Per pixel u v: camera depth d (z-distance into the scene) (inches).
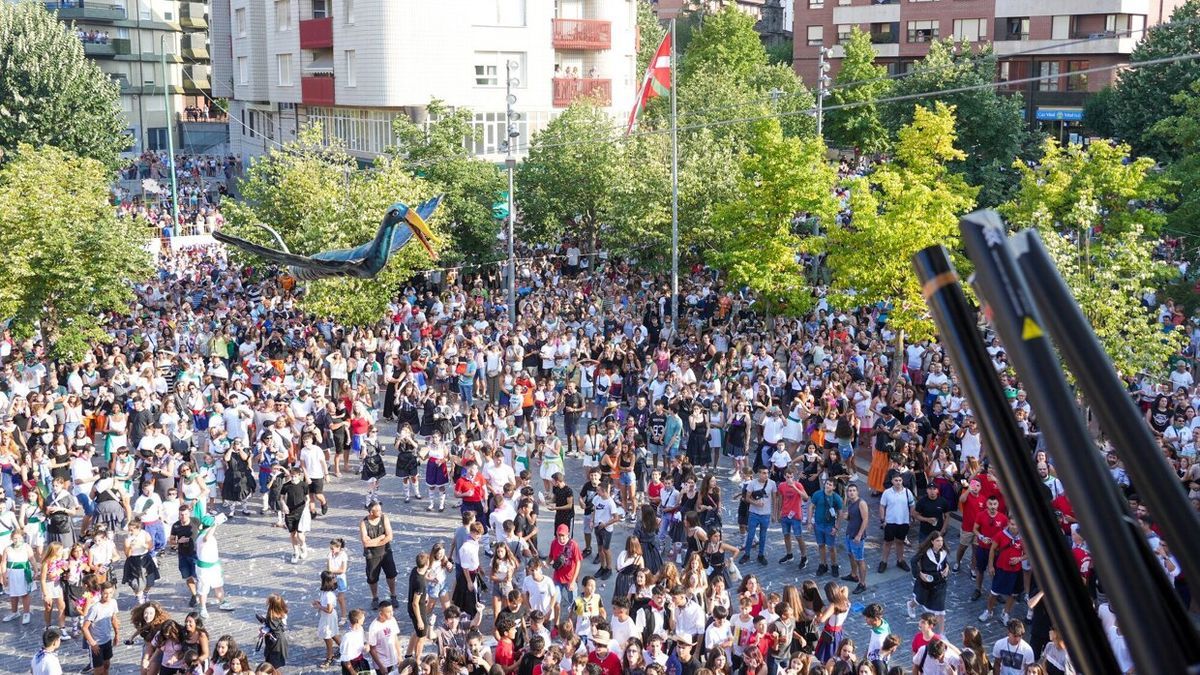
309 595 776.9
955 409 989.2
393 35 2043.6
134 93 3634.4
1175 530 79.3
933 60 2354.8
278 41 2405.3
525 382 1065.5
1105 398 83.7
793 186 1284.4
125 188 2795.3
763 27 5349.4
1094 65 2807.6
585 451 940.0
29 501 871.7
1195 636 81.1
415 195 1381.6
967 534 776.3
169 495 819.4
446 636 598.5
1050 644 559.2
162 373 1131.9
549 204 1700.3
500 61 2138.3
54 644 594.9
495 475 830.5
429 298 1515.7
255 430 997.8
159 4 3683.6
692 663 554.9
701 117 2078.0
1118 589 81.6
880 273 1162.0
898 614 726.5
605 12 2272.4
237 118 2871.6
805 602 596.4
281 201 1557.6
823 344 1170.0
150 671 592.4
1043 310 88.2
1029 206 1294.3
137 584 760.3
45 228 1157.1
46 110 2181.3
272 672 531.2
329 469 1033.5
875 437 927.0
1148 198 1307.8
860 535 751.7
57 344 1174.3
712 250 1430.9
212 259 1841.8
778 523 889.5
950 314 98.3
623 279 1621.6
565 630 559.5
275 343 1270.9
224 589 783.7
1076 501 84.0
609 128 1739.7
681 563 796.6
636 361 1156.5
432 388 1042.7
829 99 2664.9
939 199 1169.4
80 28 3518.7
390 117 2124.8
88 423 1050.1
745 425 978.1
